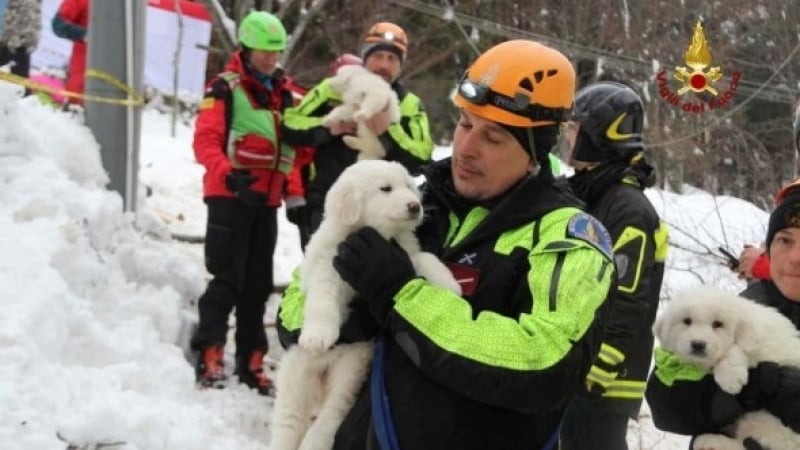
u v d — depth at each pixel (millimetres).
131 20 6344
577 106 4316
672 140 12023
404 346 2412
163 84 18766
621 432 4211
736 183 12984
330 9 23516
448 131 25172
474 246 2625
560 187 2713
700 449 3307
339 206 2852
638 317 3984
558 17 20406
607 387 4008
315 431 2789
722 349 3281
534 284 2445
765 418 3227
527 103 2580
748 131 13805
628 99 4242
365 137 5934
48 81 12234
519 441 2439
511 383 2299
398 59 6375
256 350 5992
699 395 3359
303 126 5961
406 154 6066
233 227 5812
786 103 14742
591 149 4297
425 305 2412
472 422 2408
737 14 16000
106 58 6301
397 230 2801
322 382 2953
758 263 3979
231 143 5879
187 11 18969
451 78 25172
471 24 19766
